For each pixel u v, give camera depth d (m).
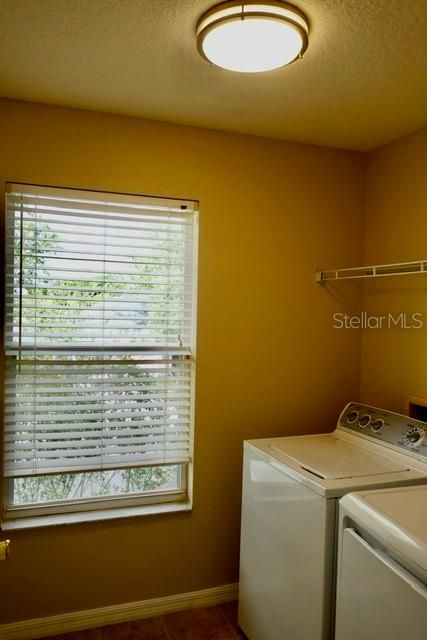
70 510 2.29
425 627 1.19
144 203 2.29
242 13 1.36
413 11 1.39
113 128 2.22
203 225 2.38
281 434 2.56
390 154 2.51
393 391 2.46
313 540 1.72
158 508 2.37
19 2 1.38
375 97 1.98
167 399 2.38
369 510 1.47
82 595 2.24
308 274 2.60
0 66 1.77
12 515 2.20
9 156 2.08
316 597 1.69
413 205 2.34
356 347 2.70
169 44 1.60
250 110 2.14
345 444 2.23
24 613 2.16
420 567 1.22
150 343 2.38
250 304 2.49
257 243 2.49
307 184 2.58
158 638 2.19
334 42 1.55
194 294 2.41
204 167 2.38
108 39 1.57
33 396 2.18
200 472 2.42
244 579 2.22
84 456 2.25
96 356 2.29
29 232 2.16
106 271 2.27
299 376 2.59
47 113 2.13
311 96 1.98
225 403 2.45
